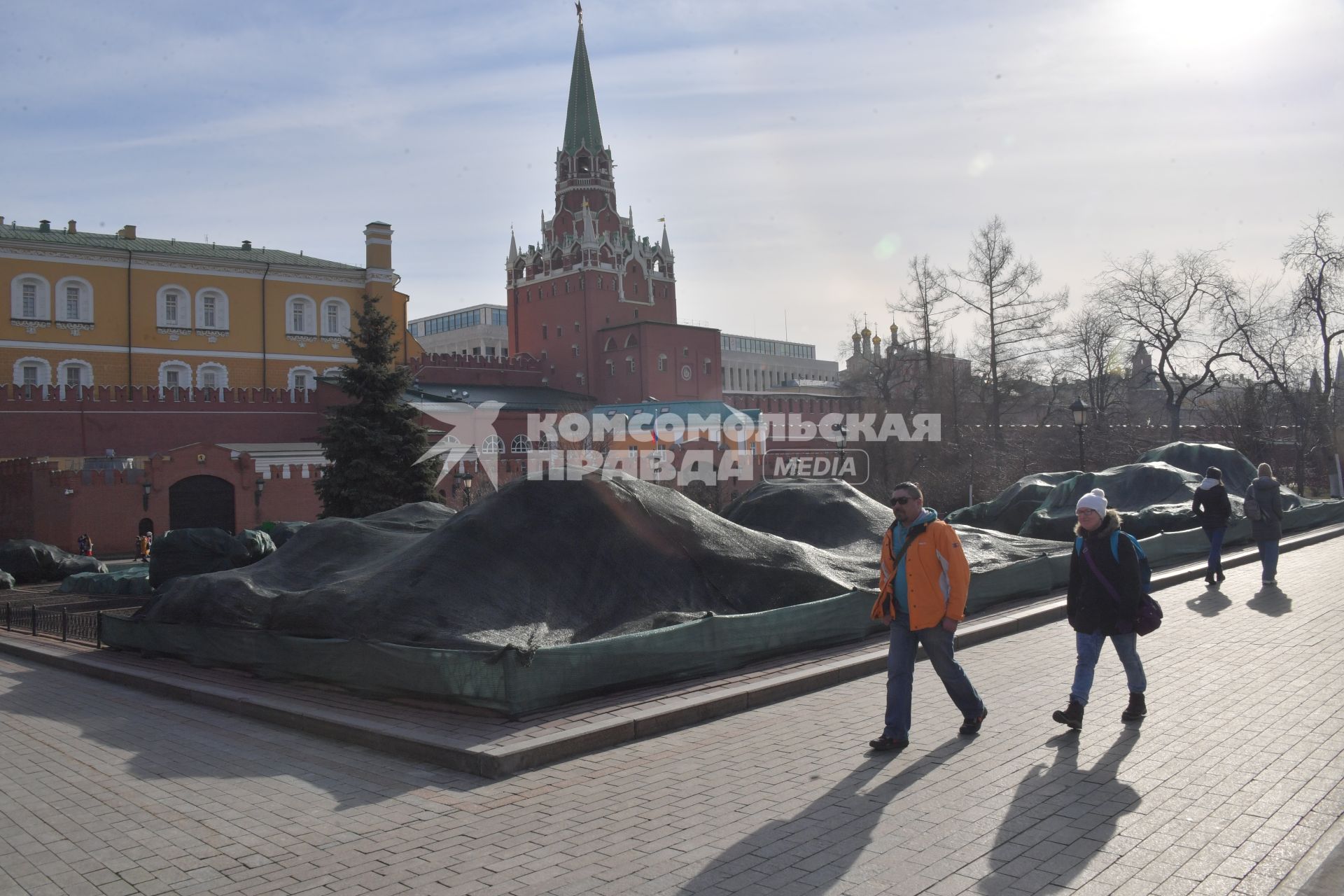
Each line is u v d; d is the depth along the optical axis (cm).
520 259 9681
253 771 733
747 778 654
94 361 5984
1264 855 495
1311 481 4956
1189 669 930
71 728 926
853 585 1207
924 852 514
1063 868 488
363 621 987
